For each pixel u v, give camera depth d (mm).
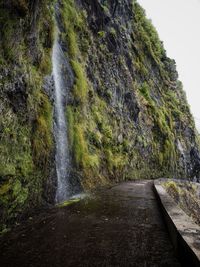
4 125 5578
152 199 10133
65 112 11664
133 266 3883
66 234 5238
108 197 10188
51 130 8539
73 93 13102
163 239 5137
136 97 27812
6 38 5980
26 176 6207
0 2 5672
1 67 5688
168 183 25062
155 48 45750
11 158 5633
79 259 4082
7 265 3773
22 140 6332
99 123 16891
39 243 4664
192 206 28875
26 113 6785
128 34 31828
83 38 17641
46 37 9703
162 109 37656
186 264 3672
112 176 16938
